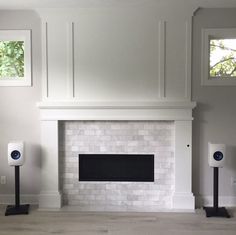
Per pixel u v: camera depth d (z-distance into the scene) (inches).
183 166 177.2
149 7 172.6
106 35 176.1
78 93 178.7
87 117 178.1
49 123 179.5
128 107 175.6
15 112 183.0
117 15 175.0
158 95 176.9
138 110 176.9
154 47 175.3
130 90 177.3
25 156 183.5
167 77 176.1
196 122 179.5
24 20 179.0
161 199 182.4
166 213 171.6
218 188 178.7
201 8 174.7
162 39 174.4
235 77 177.6
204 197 181.2
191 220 162.2
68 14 175.6
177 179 177.8
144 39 175.3
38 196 184.5
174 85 176.2
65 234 146.2
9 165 177.8
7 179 185.0
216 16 174.7
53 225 156.5
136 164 183.8
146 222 159.8
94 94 178.4
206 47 175.5
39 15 176.9
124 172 184.2
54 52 177.8
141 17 174.6
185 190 177.9
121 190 183.6
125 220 162.2
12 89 182.1
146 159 183.2
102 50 176.7
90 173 185.0
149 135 181.3
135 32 175.2
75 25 176.2
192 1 165.3
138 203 183.3
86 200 184.9
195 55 176.4
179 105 173.2
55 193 180.9
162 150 181.3
